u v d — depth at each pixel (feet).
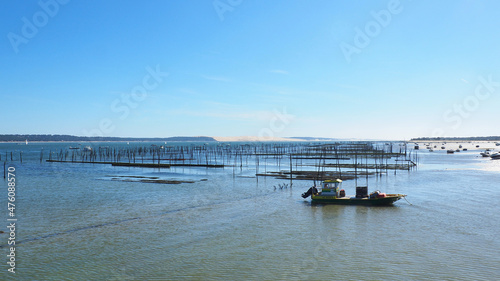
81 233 104.06
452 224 109.70
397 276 70.13
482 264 75.87
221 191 187.11
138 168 347.97
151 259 81.56
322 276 70.64
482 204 140.15
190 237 99.04
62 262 80.23
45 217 125.18
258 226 110.73
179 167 357.00
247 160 469.16
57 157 538.88
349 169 323.78
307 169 328.29
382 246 89.15
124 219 121.80
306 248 88.33
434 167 328.29
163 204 149.79
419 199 153.48
